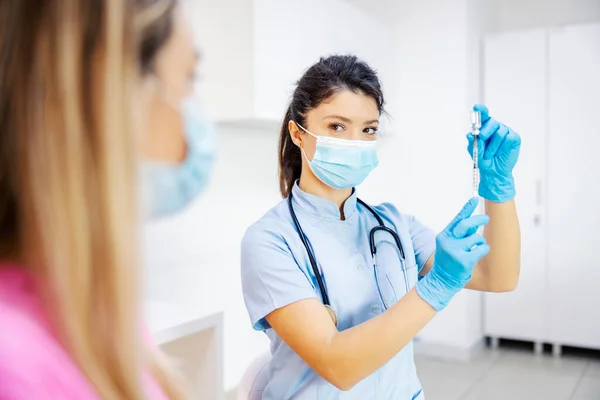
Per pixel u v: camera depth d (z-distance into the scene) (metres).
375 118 1.16
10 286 0.39
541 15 3.87
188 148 0.46
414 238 1.30
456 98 3.50
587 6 3.70
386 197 3.76
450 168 3.53
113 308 0.38
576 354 3.60
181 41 0.43
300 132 1.21
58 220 0.36
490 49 3.60
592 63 3.31
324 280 1.08
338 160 1.13
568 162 3.42
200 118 0.47
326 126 1.14
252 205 2.96
